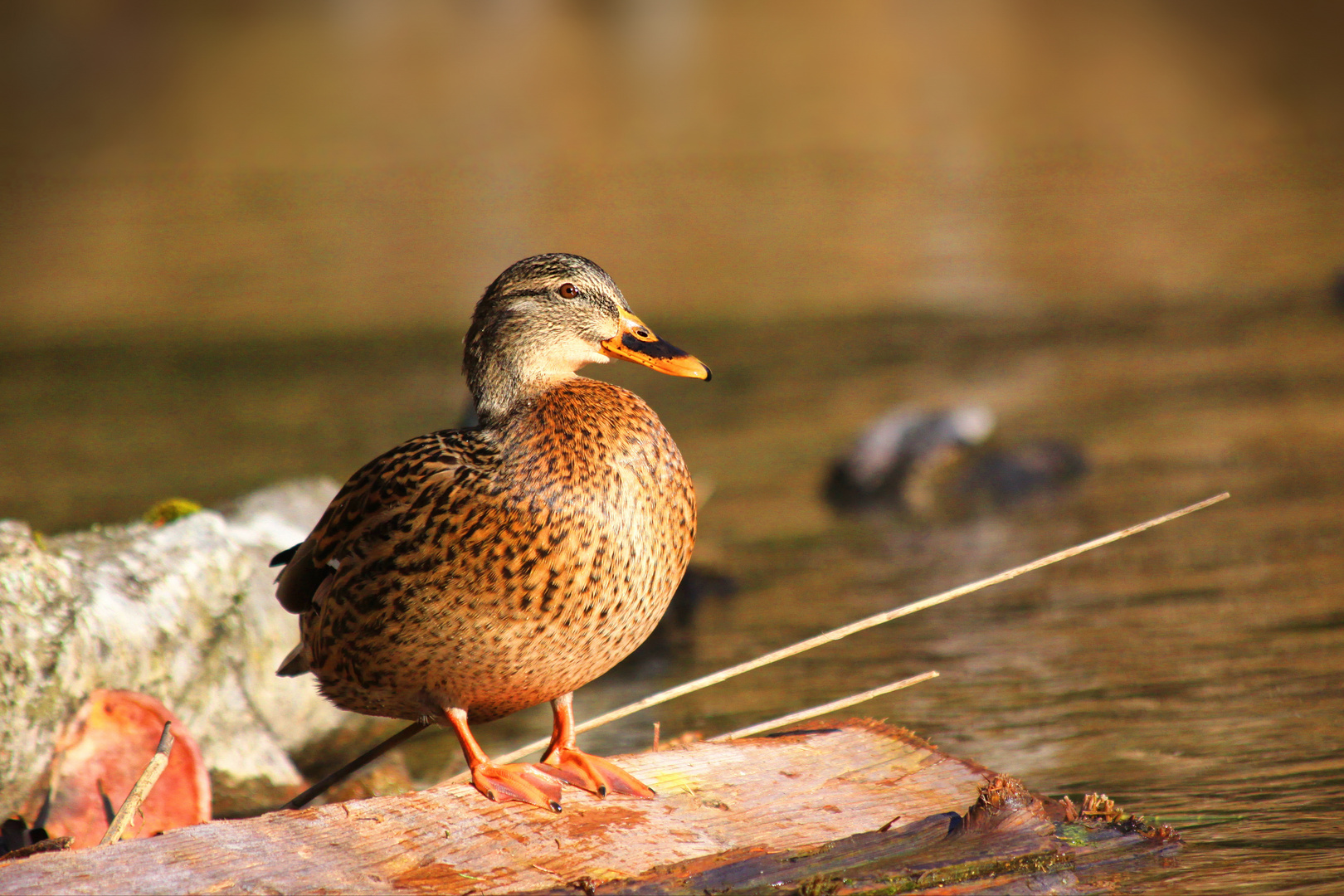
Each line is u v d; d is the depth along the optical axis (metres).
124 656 7.24
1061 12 64.88
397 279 26.75
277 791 7.77
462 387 19.53
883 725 6.38
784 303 23.66
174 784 6.80
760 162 37.19
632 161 38.44
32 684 6.79
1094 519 12.56
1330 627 8.98
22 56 62.81
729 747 6.07
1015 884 5.45
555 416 5.46
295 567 5.98
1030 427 15.97
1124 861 5.69
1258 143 35.19
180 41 67.50
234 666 7.97
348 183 37.00
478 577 5.32
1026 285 23.66
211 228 32.34
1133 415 16.11
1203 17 59.41
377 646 5.52
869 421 16.97
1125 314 21.38
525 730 8.72
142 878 4.91
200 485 15.07
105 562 7.60
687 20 70.31
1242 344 19.02
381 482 5.61
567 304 5.94
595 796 5.59
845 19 67.50
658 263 27.16
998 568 11.32
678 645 9.98
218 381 20.58
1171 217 28.03
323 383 20.20
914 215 29.97
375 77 56.41
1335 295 21.09
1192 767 6.86
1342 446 14.07
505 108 48.38
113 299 26.38
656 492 5.50
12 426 18.41
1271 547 11.05
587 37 65.75
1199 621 9.37
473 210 33.03
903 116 42.88
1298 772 6.70
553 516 5.31
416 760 8.38
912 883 5.40
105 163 41.91
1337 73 45.03
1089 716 7.74
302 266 28.34
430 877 5.09
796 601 10.82
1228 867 5.62
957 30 61.78
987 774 6.11
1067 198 30.41
